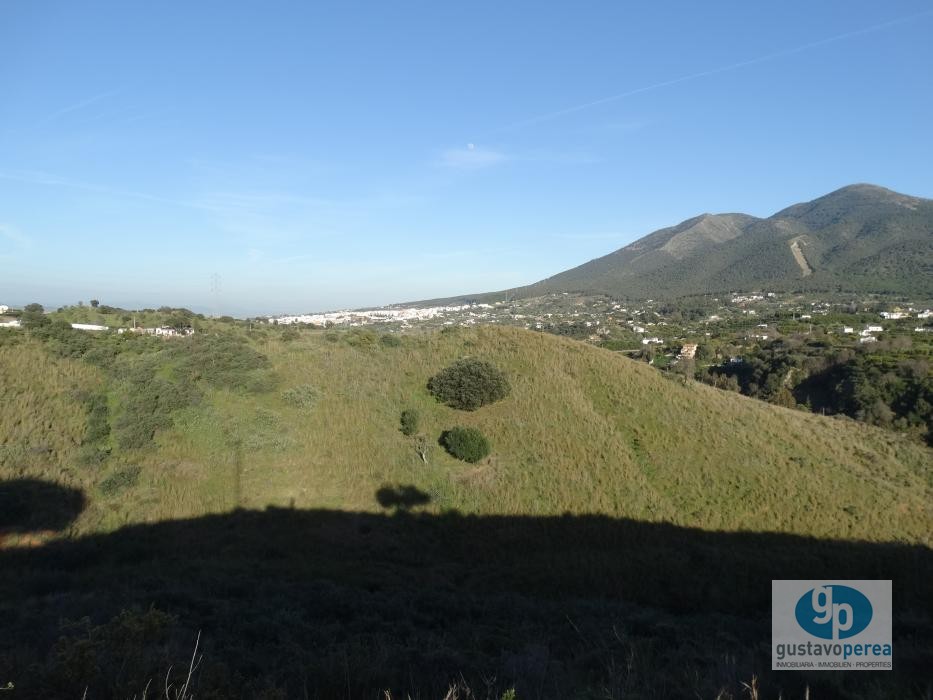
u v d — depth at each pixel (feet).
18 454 49.73
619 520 53.72
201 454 58.54
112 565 42.88
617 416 72.90
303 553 47.39
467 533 51.98
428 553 49.42
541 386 78.13
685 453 65.77
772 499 58.80
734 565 47.06
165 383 66.28
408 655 21.47
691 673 18.54
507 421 69.21
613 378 82.74
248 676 18.92
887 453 79.00
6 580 37.32
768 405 91.09
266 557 46.42
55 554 42.14
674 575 45.50
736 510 56.80
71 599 30.09
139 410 60.75
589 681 18.67
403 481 57.93
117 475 52.13
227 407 66.64
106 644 15.60
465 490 57.11
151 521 48.93
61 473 50.24
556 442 65.21
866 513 58.39
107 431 58.03
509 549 50.11
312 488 56.24
